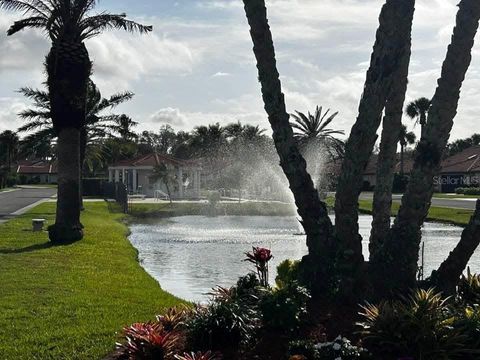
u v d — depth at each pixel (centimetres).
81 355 790
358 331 724
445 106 817
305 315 778
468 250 851
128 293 1237
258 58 854
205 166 7956
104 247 2055
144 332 706
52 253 1839
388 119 946
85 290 1245
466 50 808
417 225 832
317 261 849
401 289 823
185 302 1173
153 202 5325
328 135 6275
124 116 3850
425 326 678
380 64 802
